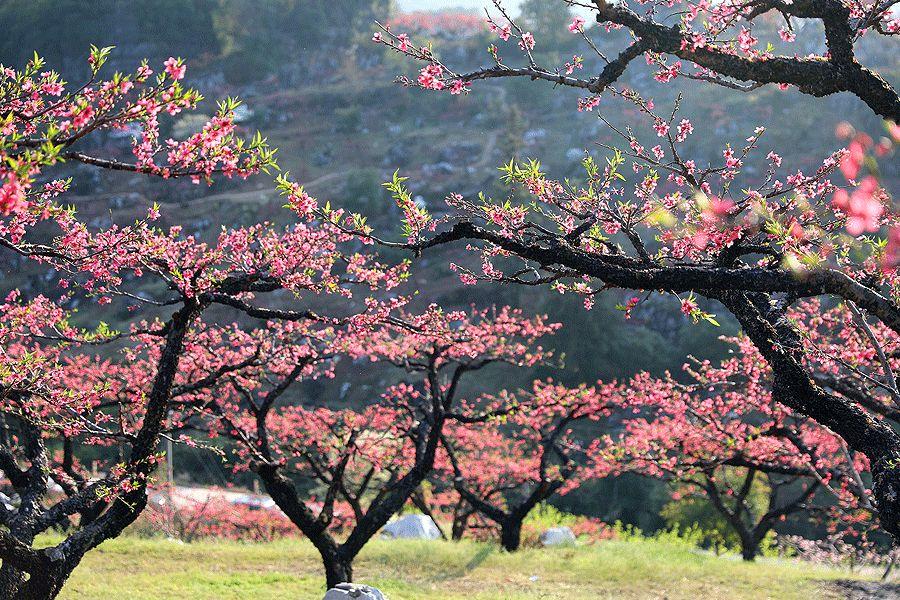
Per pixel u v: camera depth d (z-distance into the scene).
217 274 10.27
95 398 10.75
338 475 14.54
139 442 9.49
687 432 16.91
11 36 152.75
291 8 166.38
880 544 26.67
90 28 152.50
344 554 14.01
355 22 171.12
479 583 15.86
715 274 6.71
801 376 7.23
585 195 8.67
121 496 9.20
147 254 9.51
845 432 7.02
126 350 14.55
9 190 4.72
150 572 15.47
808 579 16.69
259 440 14.10
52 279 85.31
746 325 7.66
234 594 13.76
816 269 6.22
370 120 134.12
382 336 15.98
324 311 78.88
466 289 79.19
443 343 15.07
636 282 6.97
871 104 7.59
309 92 142.88
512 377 61.84
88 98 5.64
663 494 41.09
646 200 8.88
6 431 11.70
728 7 7.67
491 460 23.98
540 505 28.25
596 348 58.06
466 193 100.06
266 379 15.29
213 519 25.03
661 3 7.97
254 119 135.00
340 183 110.56
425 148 119.31
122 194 108.94
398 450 18.44
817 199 8.25
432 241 7.52
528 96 124.38
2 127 5.28
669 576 16.73
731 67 7.61
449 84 7.66
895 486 6.47
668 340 67.44
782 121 94.75
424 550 18.61
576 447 21.08
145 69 5.59
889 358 9.55
